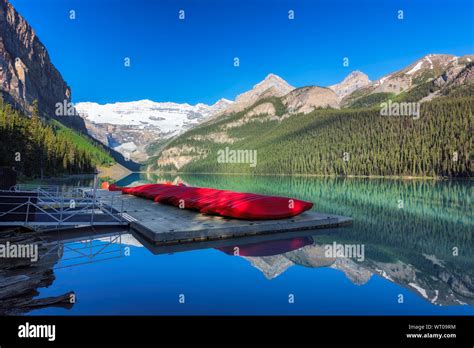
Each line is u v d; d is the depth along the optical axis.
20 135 58.31
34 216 13.23
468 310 5.91
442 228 14.68
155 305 6.09
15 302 6.14
